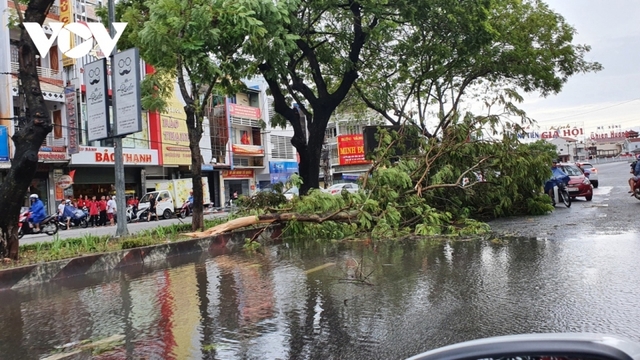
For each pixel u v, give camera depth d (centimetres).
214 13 1132
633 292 571
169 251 1112
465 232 1171
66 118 2841
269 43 1202
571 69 2375
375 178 1320
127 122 1252
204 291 720
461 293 615
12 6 2608
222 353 453
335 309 579
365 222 1225
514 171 1463
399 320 522
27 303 717
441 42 1794
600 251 826
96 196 3225
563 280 646
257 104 4825
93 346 494
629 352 142
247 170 4678
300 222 1311
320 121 1666
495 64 2203
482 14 1630
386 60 2056
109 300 702
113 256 1002
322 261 924
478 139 1493
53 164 2855
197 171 1336
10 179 958
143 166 3497
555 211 1642
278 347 461
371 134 1714
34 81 984
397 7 1523
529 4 2312
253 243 1227
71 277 923
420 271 762
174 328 540
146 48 1301
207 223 1501
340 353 439
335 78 2261
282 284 736
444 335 470
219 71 1150
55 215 2242
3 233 949
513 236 1080
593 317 492
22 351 491
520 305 549
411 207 1284
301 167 1678
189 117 1312
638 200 1773
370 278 735
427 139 1555
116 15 1512
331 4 1538
